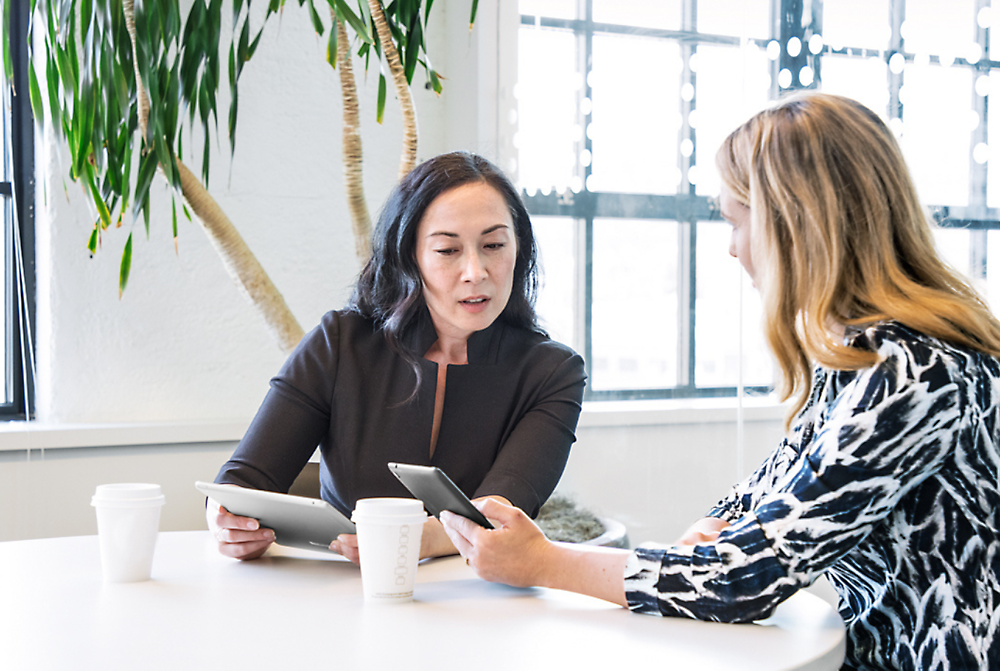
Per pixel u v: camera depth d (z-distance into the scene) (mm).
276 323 2535
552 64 2389
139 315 2484
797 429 979
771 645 783
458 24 2740
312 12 2234
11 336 2477
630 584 884
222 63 2537
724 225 2076
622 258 2258
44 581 1002
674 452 2137
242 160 2578
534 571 942
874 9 1780
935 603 852
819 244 897
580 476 2256
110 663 713
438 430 1429
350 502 1397
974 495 837
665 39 2172
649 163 2213
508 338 1490
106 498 981
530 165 2428
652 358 2191
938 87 1713
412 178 1423
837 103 934
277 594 948
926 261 917
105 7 2035
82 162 2078
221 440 2418
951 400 816
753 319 1992
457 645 768
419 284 1425
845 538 828
